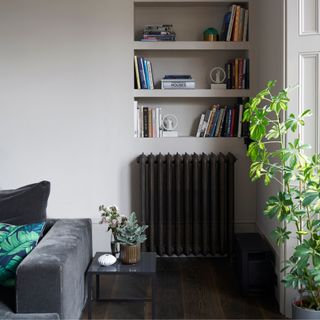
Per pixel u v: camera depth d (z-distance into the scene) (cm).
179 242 406
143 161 399
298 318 262
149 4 423
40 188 293
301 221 270
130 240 288
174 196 407
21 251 255
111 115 413
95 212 418
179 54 436
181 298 330
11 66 409
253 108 271
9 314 225
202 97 435
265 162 271
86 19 407
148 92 413
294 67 286
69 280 241
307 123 285
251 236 373
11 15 405
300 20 284
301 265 246
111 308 313
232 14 413
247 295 335
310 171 247
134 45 410
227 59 436
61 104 411
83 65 409
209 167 405
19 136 413
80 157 415
